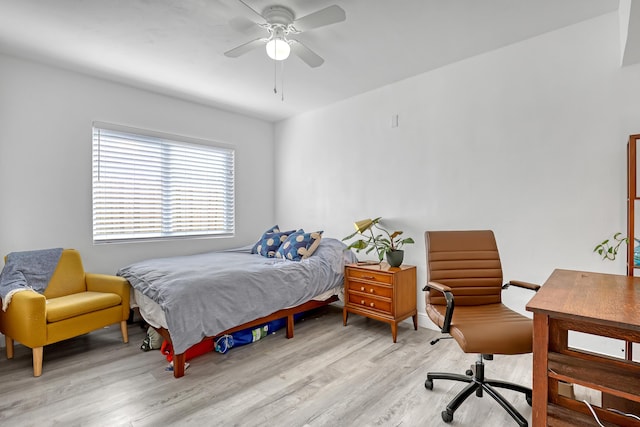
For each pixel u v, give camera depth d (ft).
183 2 6.61
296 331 9.96
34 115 9.28
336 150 12.78
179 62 9.34
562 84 7.83
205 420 5.62
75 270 9.27
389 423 5.53
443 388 6.62
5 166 8.86
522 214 8.42
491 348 5.12
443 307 6.75
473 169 9.25
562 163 7.84
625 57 6.72
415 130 10.46
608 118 7.26
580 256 7.60
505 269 8.67
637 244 6.77
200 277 7.90
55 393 6.41
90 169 10.28
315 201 13.61
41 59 9.14
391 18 7.27
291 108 13.47
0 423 5.49
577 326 3.91
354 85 11.16
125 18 7.18
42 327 7.11
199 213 13.06
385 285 9.38
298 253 10.58
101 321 8.31
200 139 12.95
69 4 6.66
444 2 6.71
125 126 10.96
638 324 3.28
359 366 7.59
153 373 7.25
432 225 10.10
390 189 11.12
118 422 5.54
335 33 7.90
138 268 9.18
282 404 6.08
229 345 8.41
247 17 6.98
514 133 8.54
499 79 8.76
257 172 14.87
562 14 7.23
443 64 9.67
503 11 7.07
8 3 6.61
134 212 11.33
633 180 6.24
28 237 9.21
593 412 3.68
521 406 5.97
